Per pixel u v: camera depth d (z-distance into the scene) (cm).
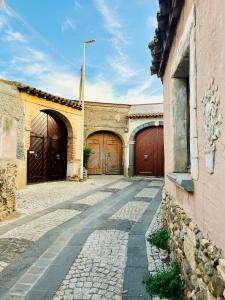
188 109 348
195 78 218
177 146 345
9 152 598
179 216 298
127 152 1619
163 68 456
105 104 1623
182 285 269
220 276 154
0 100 933
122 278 313
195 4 216
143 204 755
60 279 312
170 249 369
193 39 220
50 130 1271
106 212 656
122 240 445
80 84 1445
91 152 1664
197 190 216
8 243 427
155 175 1594
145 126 1586
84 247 413
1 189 565
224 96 151
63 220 575
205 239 189
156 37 374
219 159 161
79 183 1239
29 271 332
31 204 732
